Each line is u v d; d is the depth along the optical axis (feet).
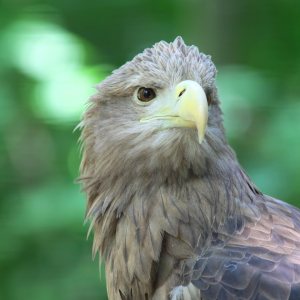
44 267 37.17
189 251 17.52
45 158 40.06
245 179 19.63
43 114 35.73
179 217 17.85
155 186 18.40
